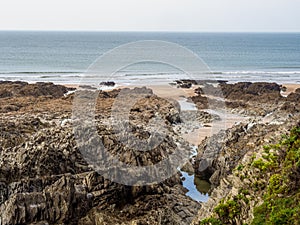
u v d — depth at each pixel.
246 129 30.25
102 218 20.41
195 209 22.61
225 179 18.05
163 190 24.28
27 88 53.81
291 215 12.67
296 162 14.41
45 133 27.69
